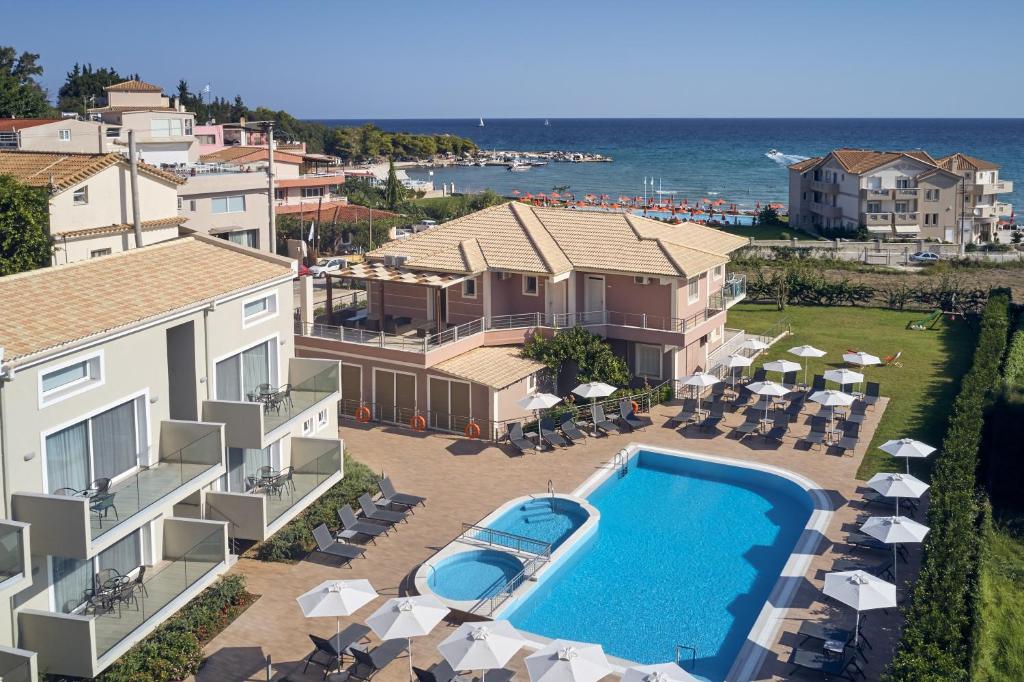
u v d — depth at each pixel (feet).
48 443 73.51
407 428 138.00
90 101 439.22
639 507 114.01
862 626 82.79
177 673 74.95
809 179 376.48
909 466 120.47
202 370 91.40
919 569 93.09
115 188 154.30
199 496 90.68
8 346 69.62
